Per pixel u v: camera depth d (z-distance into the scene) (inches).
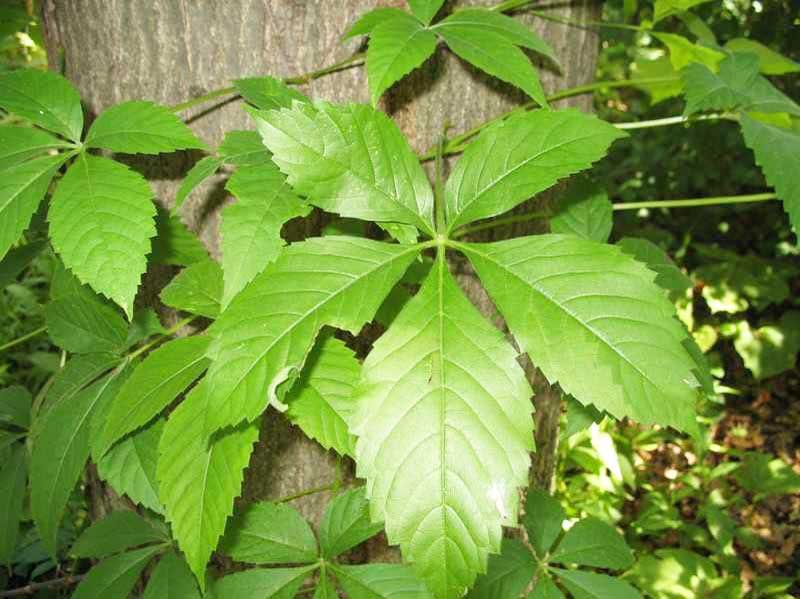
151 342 14.7
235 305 9.8
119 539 16.5
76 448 13.5
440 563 8.9
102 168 10.9
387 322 13.4
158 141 11.4
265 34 14.1
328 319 9.8
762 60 18.6
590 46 18.1
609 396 9.2
